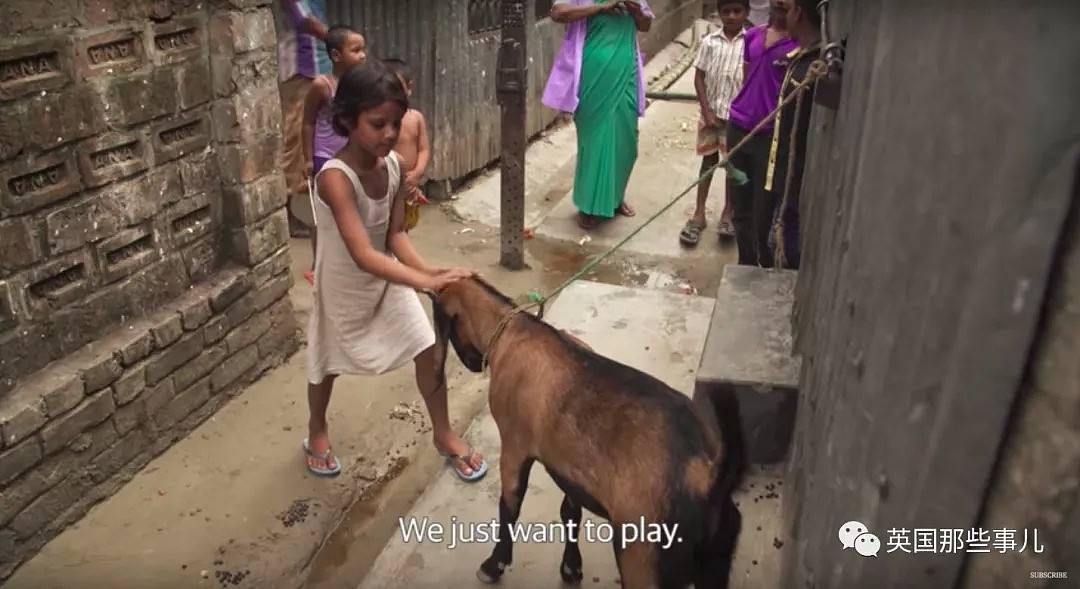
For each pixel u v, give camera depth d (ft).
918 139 4.16
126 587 9.52
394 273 9.09
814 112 11.63
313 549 10.30
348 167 9.22
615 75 18.47
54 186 9.89
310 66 17.49
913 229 4.20
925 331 4.07
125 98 10.67
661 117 28.91
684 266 18.45
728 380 10.25
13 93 9.21
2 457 9.38
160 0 10.98
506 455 8.16
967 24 3.71
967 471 3.84
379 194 9.62
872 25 5.97
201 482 11.25
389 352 10.32
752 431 10.41
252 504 10.91
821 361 6.77
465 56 21.08
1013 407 3.64
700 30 38.73
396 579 9.13
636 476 6.86
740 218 15.08
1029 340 3.51
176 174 11.69
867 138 5.19
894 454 4.37
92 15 10.06
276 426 12.43
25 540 9.80
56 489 10.12
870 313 4.79
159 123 11.27
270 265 13.42
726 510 6.99
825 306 7.07
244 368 13.16
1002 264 3.53
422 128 14.55
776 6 13.50
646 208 21.35
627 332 14.05
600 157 19.17
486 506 10.28
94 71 10.19
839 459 5.26
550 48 26.20
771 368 10.45
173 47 11.39
